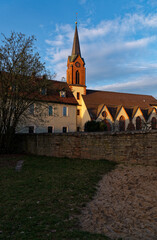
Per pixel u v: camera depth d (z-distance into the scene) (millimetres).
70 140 14117
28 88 16281
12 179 8031
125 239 3719
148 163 9938
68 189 6523
